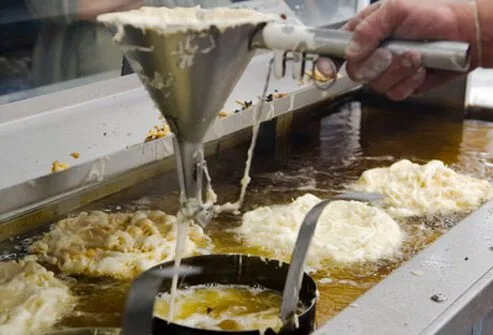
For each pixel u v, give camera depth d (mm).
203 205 1358
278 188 2209
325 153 2520
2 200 1636
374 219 1941
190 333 1180
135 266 1687
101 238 1795
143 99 2260
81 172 1805
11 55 2135
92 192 2047
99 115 2115
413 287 1413
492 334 1602
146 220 1868
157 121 2127
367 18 1258
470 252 1582
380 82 1342
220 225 1937
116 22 1194
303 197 2055
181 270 1257
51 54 2242
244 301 1453
